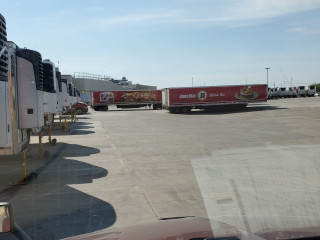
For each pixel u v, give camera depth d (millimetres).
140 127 26922
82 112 47812
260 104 57969
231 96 47562
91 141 18703
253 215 4352
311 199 6672
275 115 35812
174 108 47938
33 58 9781
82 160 12898
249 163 10422
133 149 15422
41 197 7949
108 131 24250
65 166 11773
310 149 13555
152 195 7879
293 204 6188
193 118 36344
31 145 17422
